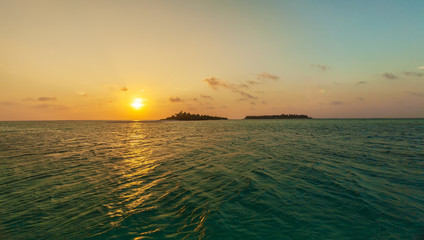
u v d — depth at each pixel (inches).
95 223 304.7
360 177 502.6
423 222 291.6
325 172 550.6
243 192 415.2
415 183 455.2
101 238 268.2
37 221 312.8
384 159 708.7
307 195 394.9
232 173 556.1
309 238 261.0
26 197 401.4
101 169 611.8
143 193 418.0
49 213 337.4
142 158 776.9
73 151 956.0
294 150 933.2
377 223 291.9
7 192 426.9
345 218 307.4
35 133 2283.5
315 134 1834.4
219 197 392.5
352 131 2178.9
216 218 312.7
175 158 771.4
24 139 1560.0
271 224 294.4
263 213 326.3
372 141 1253.1
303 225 290.2
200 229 284.5
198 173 560.1
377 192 403.9
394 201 361.4
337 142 1222.3
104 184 475.5
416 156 758.5
